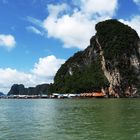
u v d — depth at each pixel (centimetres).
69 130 4147
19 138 3525
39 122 5247
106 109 8306
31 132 3994
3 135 3753
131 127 4344
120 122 4981
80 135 3697
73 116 6366
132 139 3384
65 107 10075
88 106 10288
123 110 7750
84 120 5466
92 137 3541
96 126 4531
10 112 7981
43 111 8212
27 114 7169
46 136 3653
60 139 3441
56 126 4622
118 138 3453
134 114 6475
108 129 4172
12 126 4669
